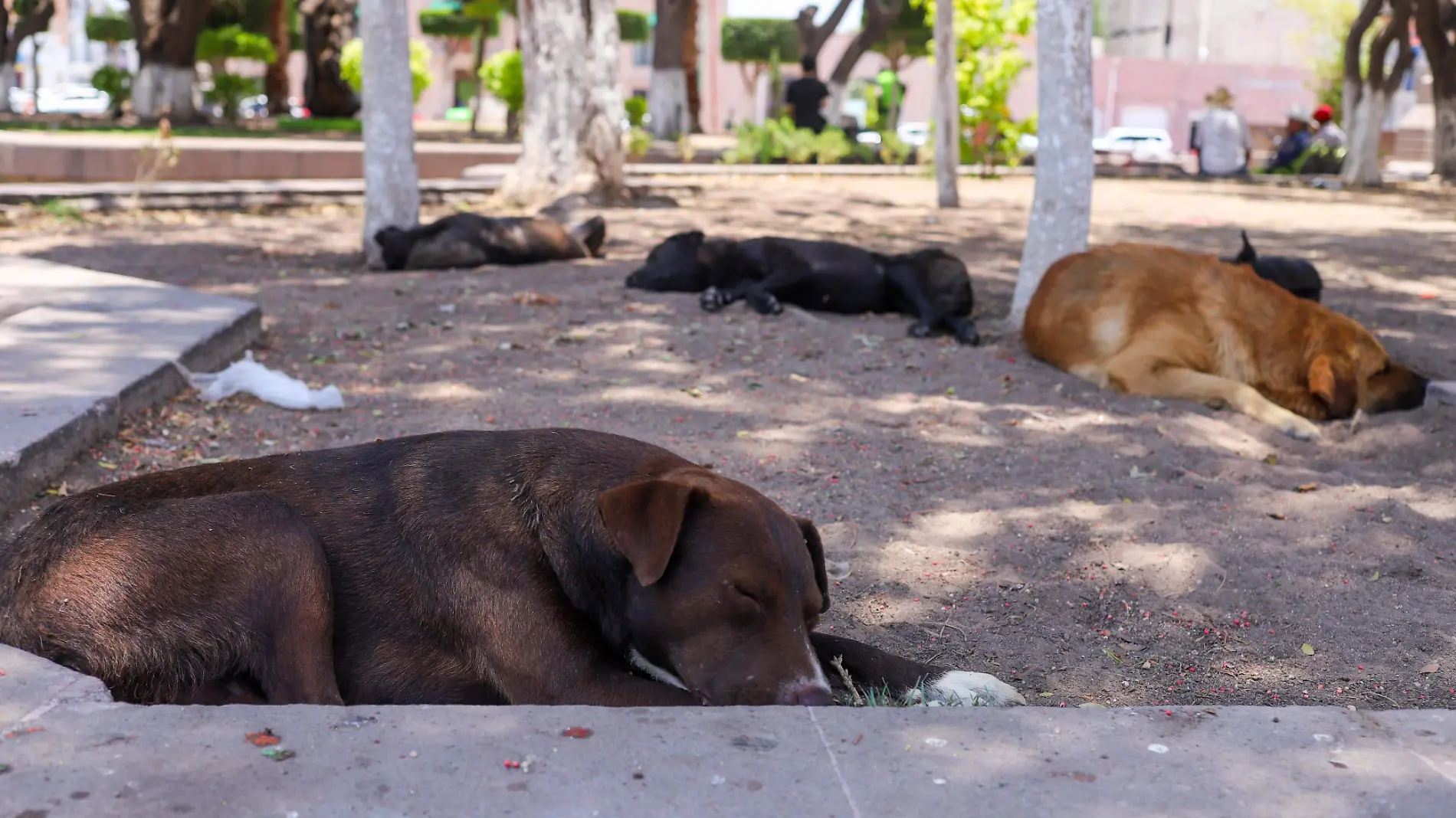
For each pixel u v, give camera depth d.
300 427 6.19
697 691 2.89
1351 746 2.43
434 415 6.46
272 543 2.90
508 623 2.95
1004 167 26.38
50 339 6.79
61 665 2.65
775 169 22.86
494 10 32.97
